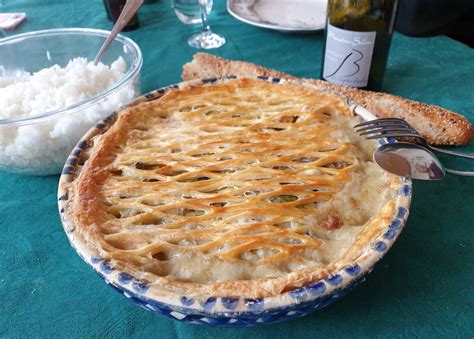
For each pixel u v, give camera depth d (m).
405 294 0.32
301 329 0.31
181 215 0.32
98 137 0.38
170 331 0.31
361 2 0.49
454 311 0.31
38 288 0.34
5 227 0.40
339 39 0.50
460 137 0.45
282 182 0.33
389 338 0.30
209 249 0.29
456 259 0.35
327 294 0.25
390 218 0.30
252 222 0.30
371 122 0.39
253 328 0.31
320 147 0.36
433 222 0.38
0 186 0.45
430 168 0.34
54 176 0.47
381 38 0.51
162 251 0.29
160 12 0.82
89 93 0.48
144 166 0.36
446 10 0.70
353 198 0.33
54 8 0.86
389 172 0.33
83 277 0.35
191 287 0.27
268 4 0.76
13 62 0.57
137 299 0.27
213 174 0.34
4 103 0.45
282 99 0.42
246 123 0.39
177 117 0.41
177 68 0.64
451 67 0.62
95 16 0.82
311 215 0.31
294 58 0.65
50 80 0.49
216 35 0.72
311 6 0.74
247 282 0.27
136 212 0.32
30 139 0.41
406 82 0.59
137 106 0.41
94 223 0.31
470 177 0.43
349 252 0.28
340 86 0.50
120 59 0.55
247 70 0.52
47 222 0.41
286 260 0.29
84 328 0.31
